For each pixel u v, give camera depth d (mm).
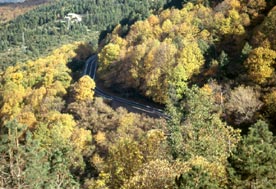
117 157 40906
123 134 80875
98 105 100188
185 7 137875
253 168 27641
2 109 119250
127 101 111500
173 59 104062
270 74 79375
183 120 57406
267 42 85375
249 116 68938
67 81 126312
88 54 195375
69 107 102750
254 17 109875
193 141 42594
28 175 37125
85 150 81500
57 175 42625
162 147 44125
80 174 68688
